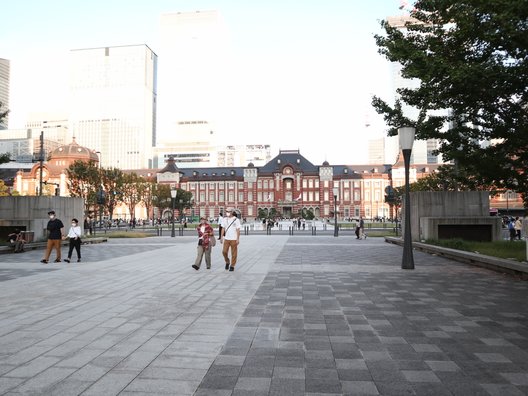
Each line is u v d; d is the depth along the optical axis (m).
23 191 99.88
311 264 15.52
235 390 4.34
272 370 4.91
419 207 25.12
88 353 5.48
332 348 5.73
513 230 27.38
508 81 11.61
